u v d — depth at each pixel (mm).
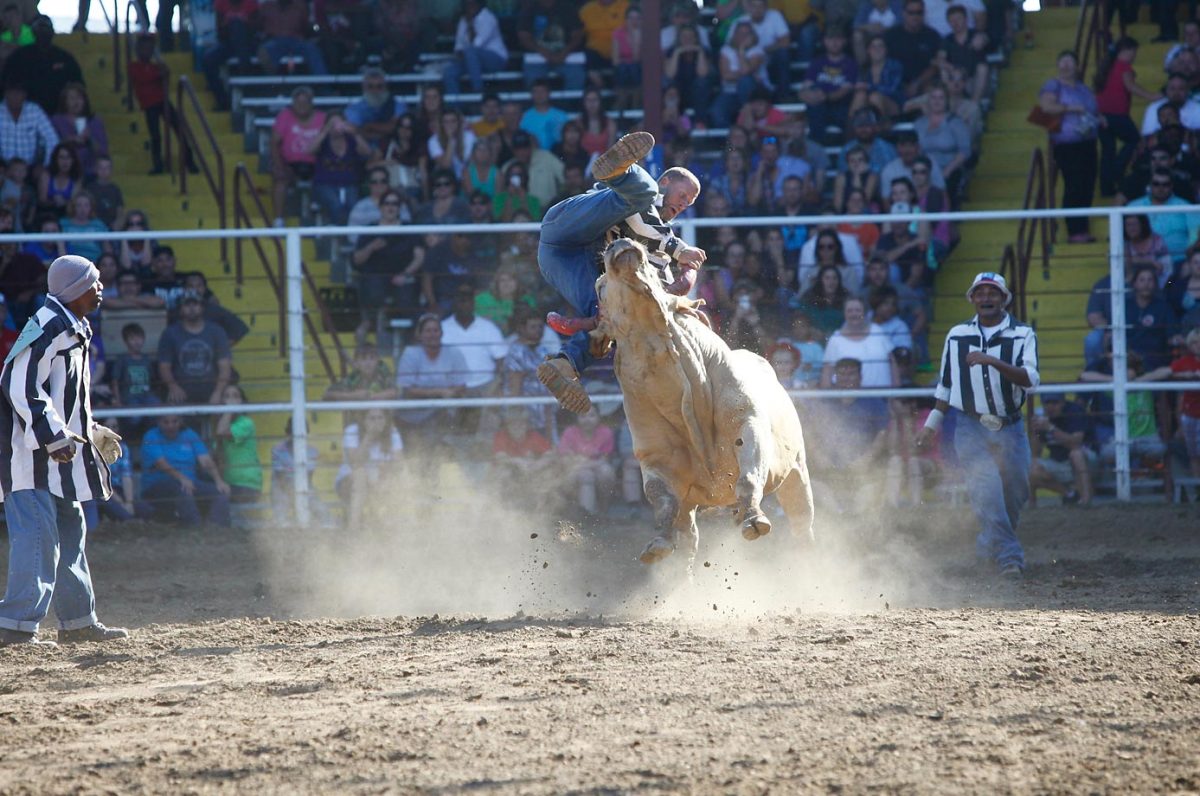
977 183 35000
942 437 26469
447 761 9469
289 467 26453
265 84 36812
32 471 15062
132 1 38656
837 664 11969
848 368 26062
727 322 26891
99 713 11453
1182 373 26172
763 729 10055
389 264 29391
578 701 10953
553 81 35312
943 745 9547
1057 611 15922
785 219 25891
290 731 10414
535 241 28578
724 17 34906
